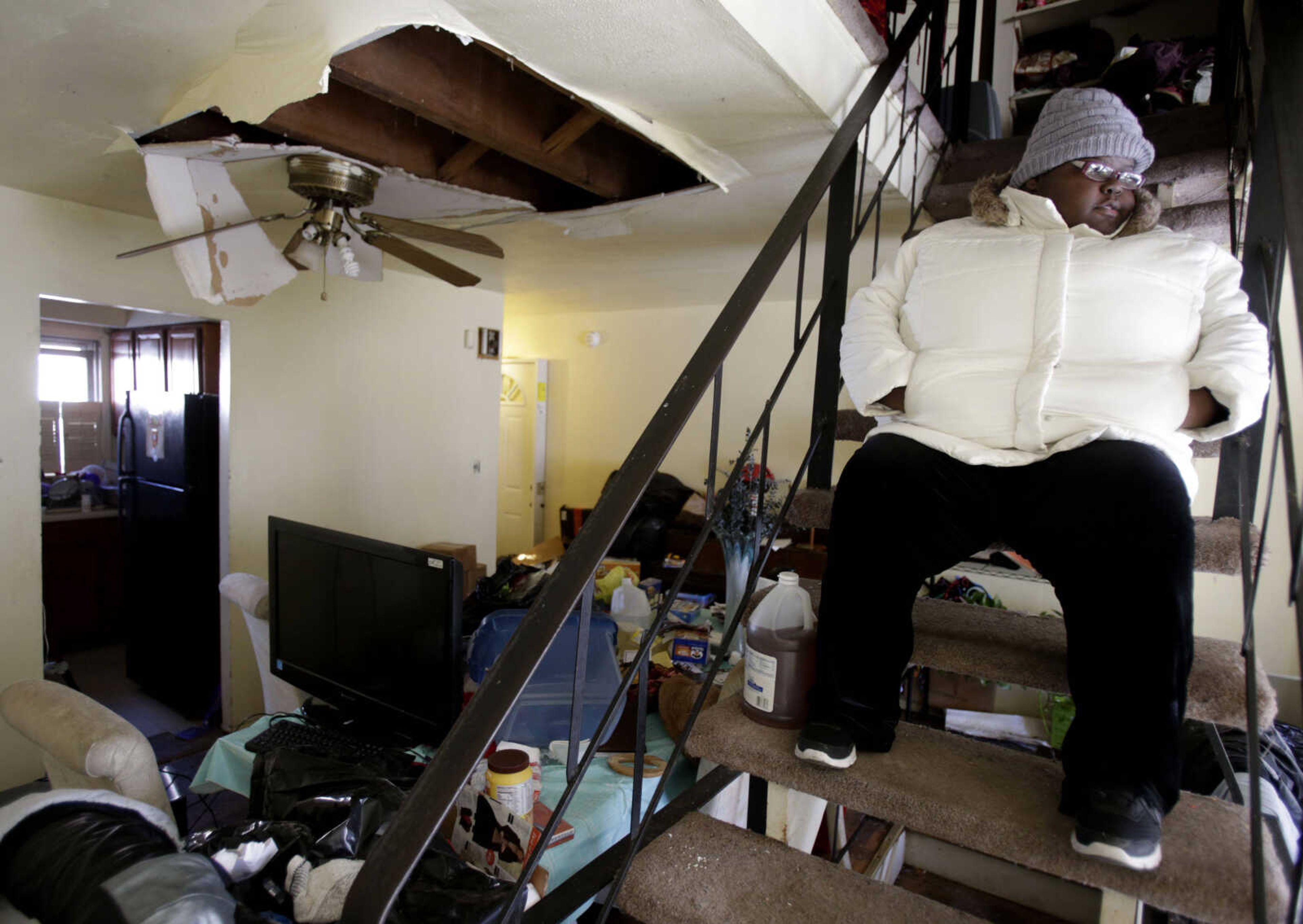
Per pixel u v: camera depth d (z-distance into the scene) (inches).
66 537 157.8
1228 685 36.3
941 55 91.1
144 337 154.7
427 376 163.3
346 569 73.2
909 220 94.3
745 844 40.3
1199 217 68.5
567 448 216.5
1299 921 28.2
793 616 45.5
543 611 28.9
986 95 111.8
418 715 66.5
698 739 41.6
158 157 80.9
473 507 178.9
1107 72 109.3
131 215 111.5
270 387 132.3
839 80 60.9
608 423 208.7
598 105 60.6
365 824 46.7
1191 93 101.8
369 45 58.1
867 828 101.0
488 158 92.1
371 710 71.9
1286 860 32.1
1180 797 36.1
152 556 140.1
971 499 37.6
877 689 38.4
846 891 36.3
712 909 34.8
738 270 139.9
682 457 190.4
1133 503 32.5
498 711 26.6
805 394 173.0
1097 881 31.3
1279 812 54.6
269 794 51.6
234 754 70.9
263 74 55.5
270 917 39.2
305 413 138.4
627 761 63.5
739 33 48.1
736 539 92.7
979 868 92.9
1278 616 130.7
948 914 34.5
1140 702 30.4
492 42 50.6
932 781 37.0
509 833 47.8
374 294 150.0
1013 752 40.5
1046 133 40.6
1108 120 38.5
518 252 127.5
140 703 139.5
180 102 64.2
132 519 145.1
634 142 89.6
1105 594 32.1
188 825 98.9
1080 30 131.3
